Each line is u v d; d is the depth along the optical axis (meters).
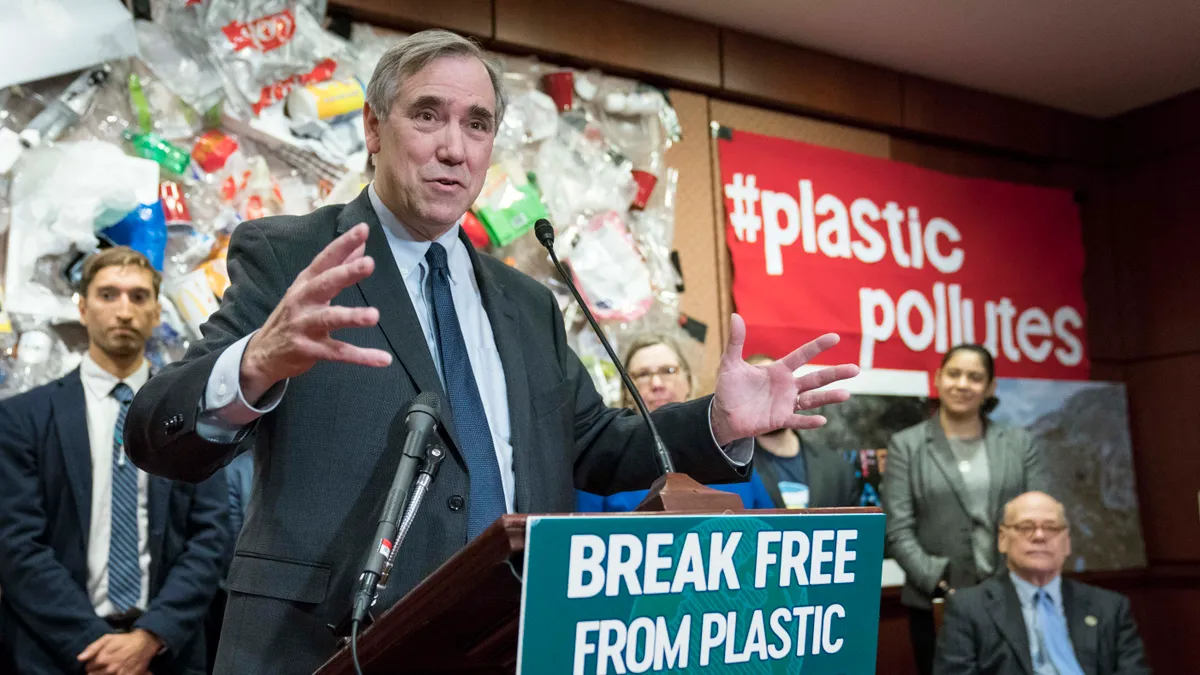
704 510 1.00
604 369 3.41
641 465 1.40
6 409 2.49
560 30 3.65
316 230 1.37
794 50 4.19
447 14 3.44
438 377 1.28
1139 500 4.84
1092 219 5.02
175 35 2.98
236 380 1.04
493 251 3.36
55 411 2.53
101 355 2.61
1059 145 4.91
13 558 2.38
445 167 1.35
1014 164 4.89
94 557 2.49
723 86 3.99
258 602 1.15
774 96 4.11
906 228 4.37
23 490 2.44
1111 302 4.98
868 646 1.09
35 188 2.72
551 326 1.55
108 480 2.54
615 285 3.52
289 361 0.99
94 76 2.85
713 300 3.88
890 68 4.45
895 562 3.97
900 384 4.18
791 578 1.03
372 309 0.95
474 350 1.40
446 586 0.90
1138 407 4.92
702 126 3.99
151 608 2.45
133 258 2.64
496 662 1.12
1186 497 4.70
